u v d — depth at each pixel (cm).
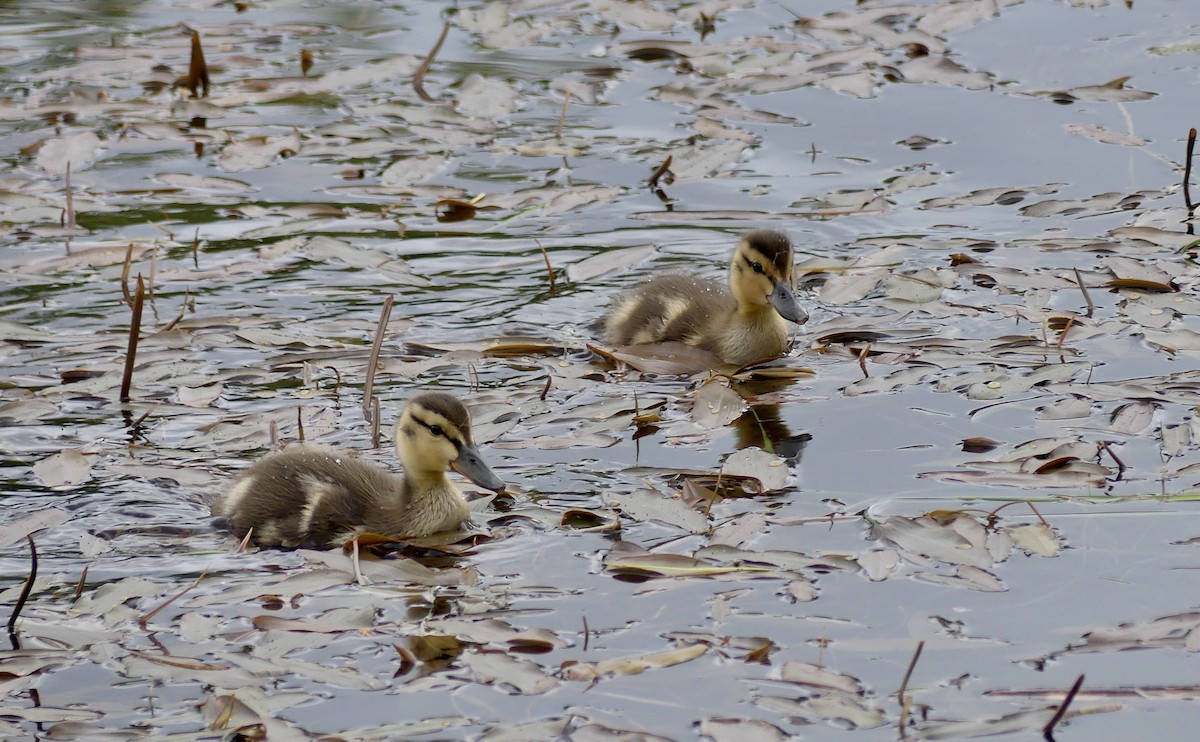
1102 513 1025
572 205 1764
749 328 1412
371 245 1669
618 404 1273
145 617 948
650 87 2150
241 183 1845
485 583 977
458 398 1209
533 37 2355
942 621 903
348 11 2533
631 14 2438
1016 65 2134
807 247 1639
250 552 1058
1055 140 1886
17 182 1845
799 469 1132
